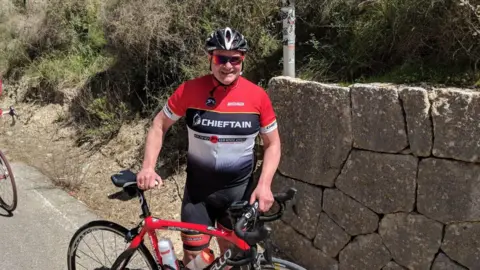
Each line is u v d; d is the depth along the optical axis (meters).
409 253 2.73
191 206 2.46
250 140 2.36
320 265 3.19
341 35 3.73
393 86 2.72
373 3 3.47
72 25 7.08
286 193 2.13
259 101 2.32
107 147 5.37
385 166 2.74
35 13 7.92
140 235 2.46
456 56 2.88
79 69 6.57
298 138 3.16
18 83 7.50
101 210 4.27
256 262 2.18
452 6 2.85
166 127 2.43
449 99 2.46
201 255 2.37
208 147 2.34
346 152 2.91
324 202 3.09
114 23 5.34
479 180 2.41
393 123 2.66
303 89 3.07
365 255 2.93
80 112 6.18
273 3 4.43
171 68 4.91
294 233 3.32
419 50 3.11
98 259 2.85
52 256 3.49
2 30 8.27
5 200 4.21
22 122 6.73
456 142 2.45
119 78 5.85
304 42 4.08
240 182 2.43
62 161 5.39
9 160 5.62
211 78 2.34
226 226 2.51
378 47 3.40
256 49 4.36
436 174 2.55
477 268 2.50
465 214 2.49
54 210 4.19
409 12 3.12
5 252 3.57
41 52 7.46
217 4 4.67
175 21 4.84
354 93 2.80
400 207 2.72
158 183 2.28
